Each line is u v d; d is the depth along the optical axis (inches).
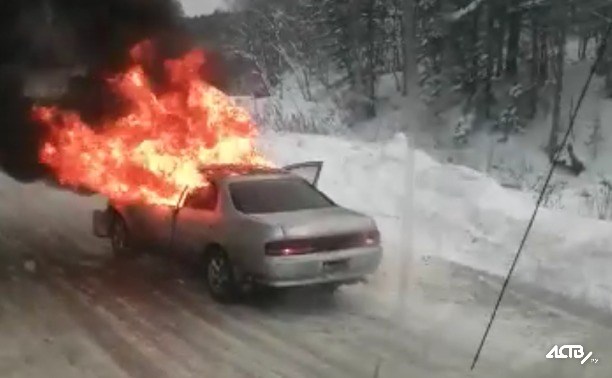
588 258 346.3
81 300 323.6
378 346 263.4
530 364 244.5
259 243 300.0
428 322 290.4
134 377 233.3
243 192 329.7
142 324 290.2
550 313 298.0
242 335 276.7
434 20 1296.8
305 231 300.5
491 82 1283.2
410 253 391.5
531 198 526.0
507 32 1364.4
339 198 521.7
